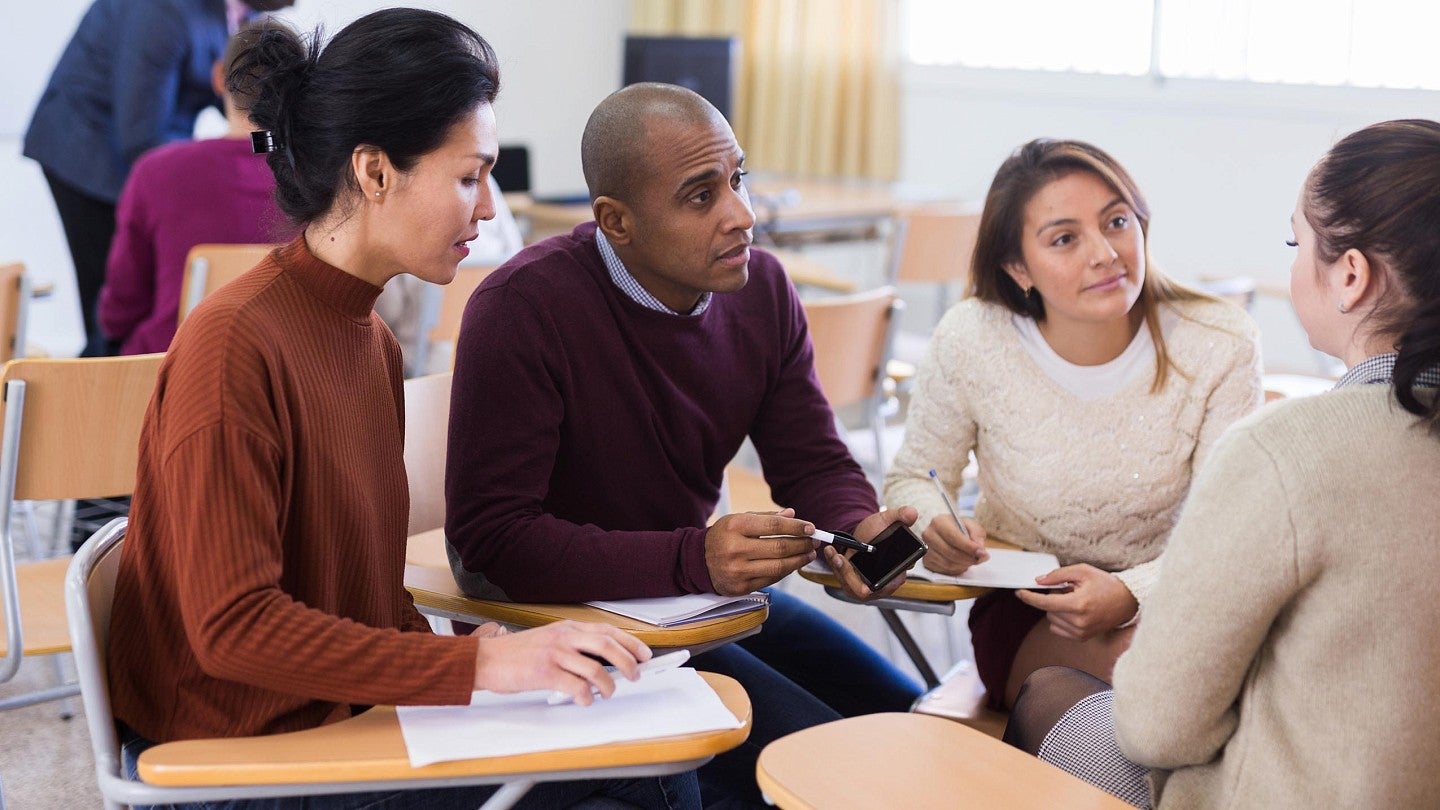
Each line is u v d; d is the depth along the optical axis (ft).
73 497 7.06
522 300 5.64
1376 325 3.93
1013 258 6.38
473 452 5.57
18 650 6.61
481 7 20.38
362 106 4.30
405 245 4.50
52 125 12.66
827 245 19.21
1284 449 3.75
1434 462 3.70
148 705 4.31
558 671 3.97
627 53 17.51
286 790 3.67
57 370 6.74
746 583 5.25
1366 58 15.67
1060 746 4.62
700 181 5.49
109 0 12.39
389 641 4.03
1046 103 18.45
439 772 3.67
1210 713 3.96
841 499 6.33
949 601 6.00
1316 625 3.79
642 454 5.97
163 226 9.87
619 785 4.82
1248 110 16.57
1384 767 3.77
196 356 4.09
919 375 6.89
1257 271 16.87
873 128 20.18
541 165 21.66
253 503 4.02
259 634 3.94
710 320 6.09
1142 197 6.28
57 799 7.73
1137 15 17.42
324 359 4.43
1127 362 6.43
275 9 11.91
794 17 20.36
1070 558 6.60
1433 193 3.77
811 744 4.02
